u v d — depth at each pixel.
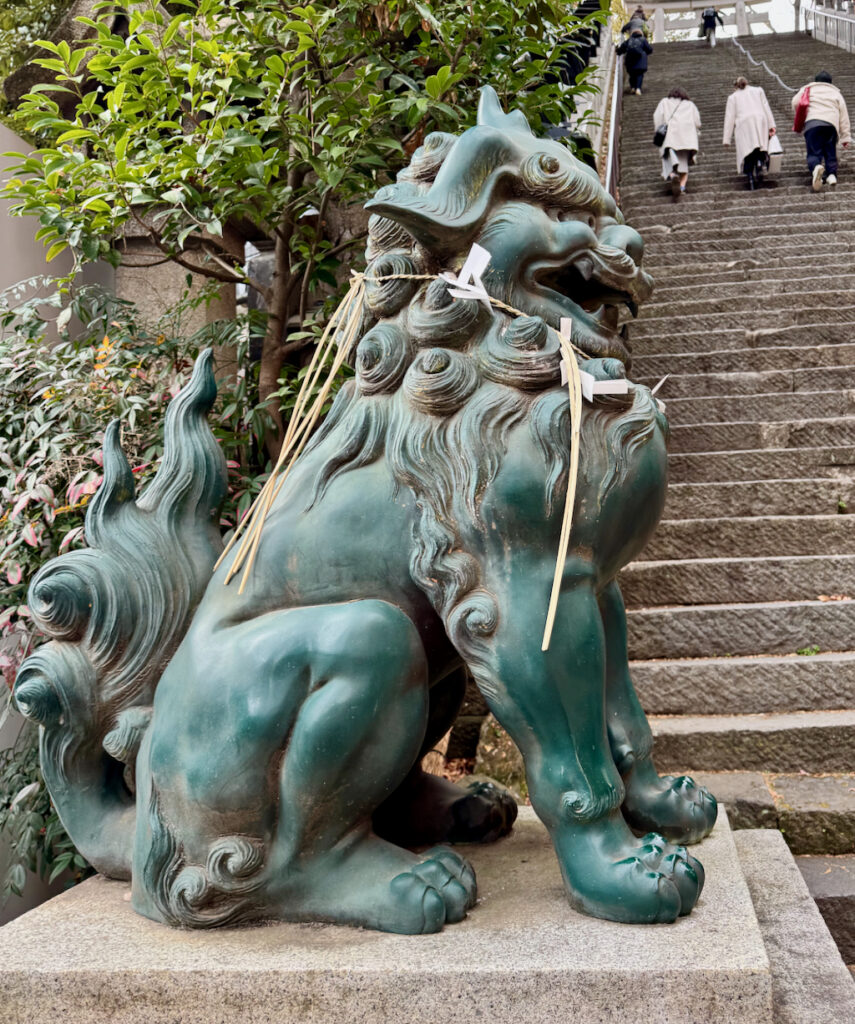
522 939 1.40
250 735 1.48
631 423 1.59
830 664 3.21
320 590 1.58
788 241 7.44
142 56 2.94
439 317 1.59
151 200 3.01
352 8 3.26
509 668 1.47
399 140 3.57
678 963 1.29
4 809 2.69
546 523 1.50
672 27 21.94
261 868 1.51
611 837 1.50
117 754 1.67
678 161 8.66
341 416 1.73
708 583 3.83
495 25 3.39
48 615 1.67
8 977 1.37
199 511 1.81
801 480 4.36
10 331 3.62
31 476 2.70
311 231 3.55
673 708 3.24
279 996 1.33
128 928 1.53
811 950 1.60
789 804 2.65
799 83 12.94
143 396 3.11
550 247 1.63
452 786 1.97
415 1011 1.31
